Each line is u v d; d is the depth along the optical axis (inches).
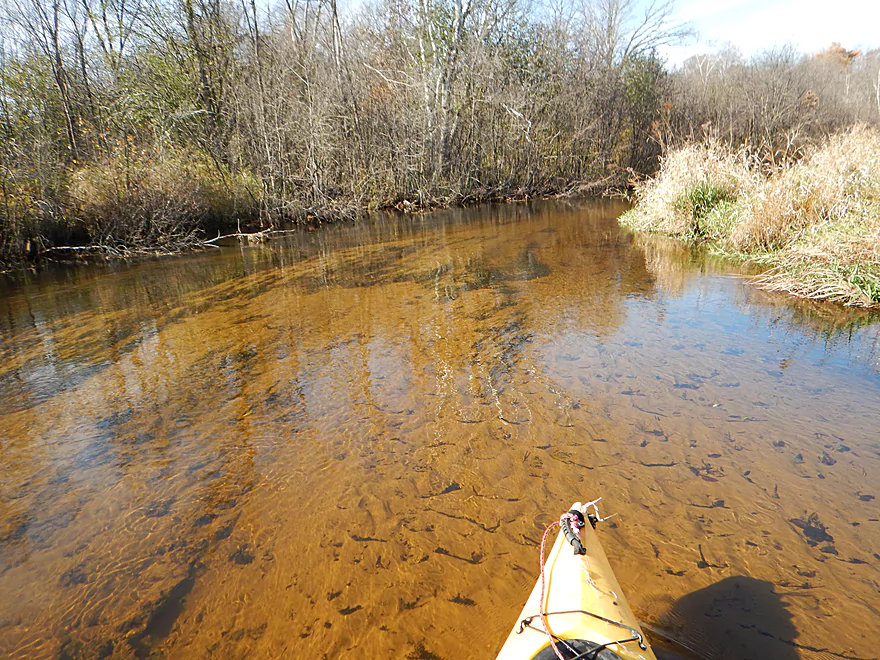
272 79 800.3
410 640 121.6
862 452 183.2
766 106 1195.3
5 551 155.9
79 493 179.9
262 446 201.6
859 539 145.0
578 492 169.0
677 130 1184.8
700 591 129.7
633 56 1205.1
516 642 95.2
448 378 250.1
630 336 292.7
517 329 308.8
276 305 369.4
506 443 197.0
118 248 545.6
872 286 318.7
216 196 665.0
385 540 152.7
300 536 156.0
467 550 147.5
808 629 118.6
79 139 640.4
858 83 1674.5
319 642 122.7
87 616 133.5
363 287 409.4
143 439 209.8
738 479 171.6
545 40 1075.3
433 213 861.8
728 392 227.0
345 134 845.8
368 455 193.2
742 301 345.1
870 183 413.1
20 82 626.5
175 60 779.4
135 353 293.3
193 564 147.8
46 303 388.2
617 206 927.0
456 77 962.1
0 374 273.9
